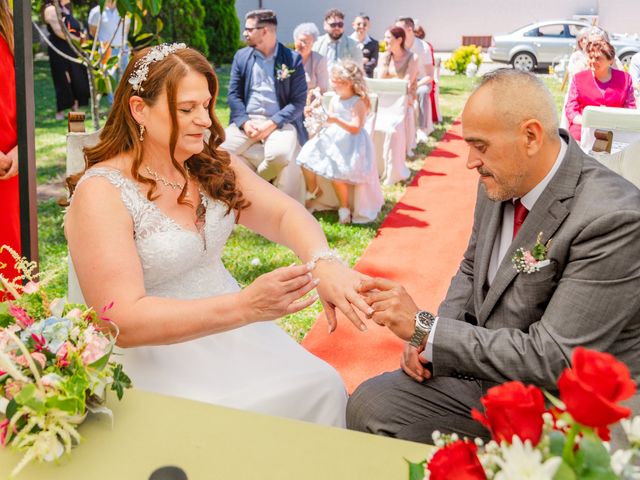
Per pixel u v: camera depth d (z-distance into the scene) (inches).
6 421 57.8
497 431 41.1
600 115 177.5
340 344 149.6
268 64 230.7
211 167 94.8
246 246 207.5
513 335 76.8
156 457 58.7
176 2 520.7
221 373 91.1
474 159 77.6
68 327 61.6
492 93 74.5
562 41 714.2
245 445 60.6
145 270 89.8
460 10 871.7
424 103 377.1
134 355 90.2
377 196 241.3
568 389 37.1
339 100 231.0
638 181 99.7
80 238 83.4
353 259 202.1
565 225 76.0
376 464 58.7
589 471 39.5
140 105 85.9
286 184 234.2
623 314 72.9
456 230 231.0
